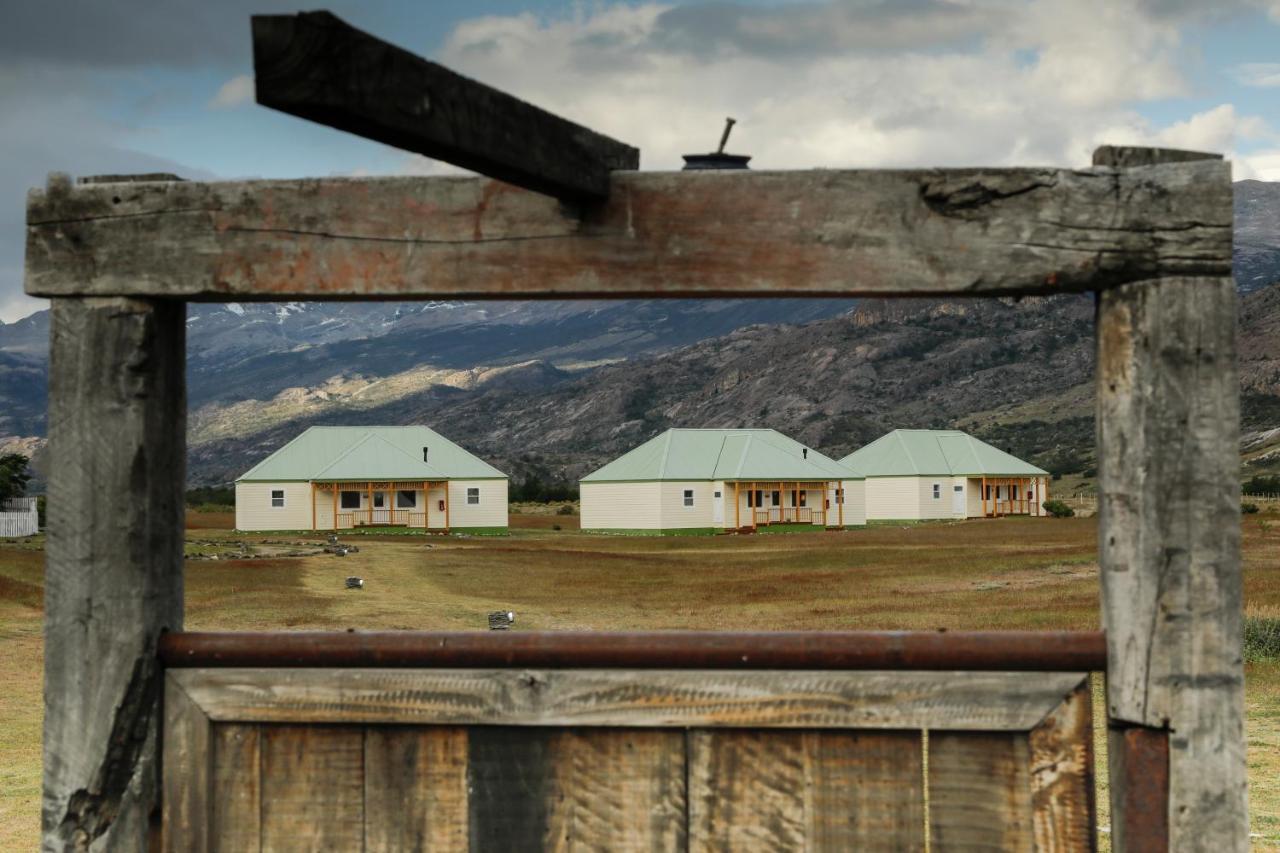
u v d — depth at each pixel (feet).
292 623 69.51
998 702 9.25
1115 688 9.09
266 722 9.89
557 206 9.68
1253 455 404.77
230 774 9.93
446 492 218.38
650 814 9.59
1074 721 9.20
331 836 9.85
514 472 558.15
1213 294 9.07
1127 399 9.16
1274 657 45.60
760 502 225.15
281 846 9.87
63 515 9.85
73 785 9.75
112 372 9.89
